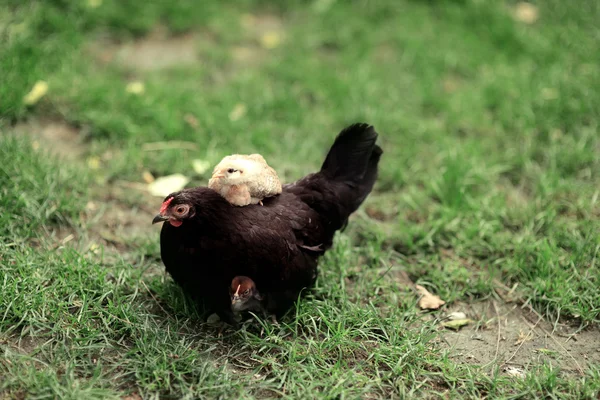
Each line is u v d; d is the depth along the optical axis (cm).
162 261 455
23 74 616
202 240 394
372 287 470
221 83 688
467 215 539
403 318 441
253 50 743
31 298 413
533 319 458
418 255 510
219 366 400
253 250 397
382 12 794
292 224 420
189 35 753
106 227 511
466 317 460
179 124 604
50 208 498
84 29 720
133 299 435
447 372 406
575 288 465
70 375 372
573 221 536
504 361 424
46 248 464
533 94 669
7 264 438
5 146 530
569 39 749
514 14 798
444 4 803
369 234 524
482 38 761
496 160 606
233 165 403
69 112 608
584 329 449
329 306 437
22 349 392
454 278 484
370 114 643
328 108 660
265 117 642
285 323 425
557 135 632
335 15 781
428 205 559
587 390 392
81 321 409
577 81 682
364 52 732
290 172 579
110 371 382
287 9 804
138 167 567
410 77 708
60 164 543
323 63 725
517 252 503
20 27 664
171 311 437
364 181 470
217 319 433
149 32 744
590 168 593
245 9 798
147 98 627
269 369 402
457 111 660
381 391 394
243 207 405
